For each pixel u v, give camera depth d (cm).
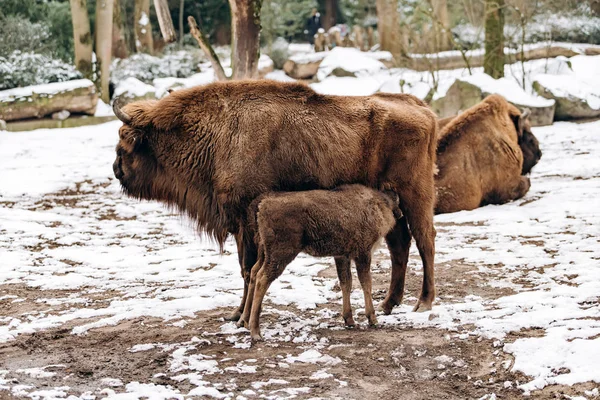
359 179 615
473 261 802
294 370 507
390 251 653
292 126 598
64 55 2530
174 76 2533
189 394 464
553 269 747
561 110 1892
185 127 611
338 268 600
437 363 516
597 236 866
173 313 649
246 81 620
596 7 2902
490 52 2077
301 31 3747
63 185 1345
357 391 471
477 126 1083
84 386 484
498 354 523
